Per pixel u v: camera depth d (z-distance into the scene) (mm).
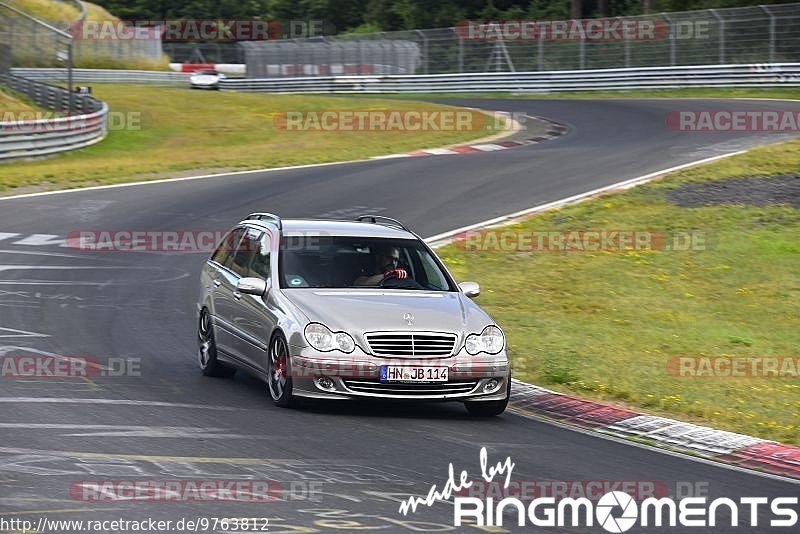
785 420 36938
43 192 91812
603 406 36844
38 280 59250
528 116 156000
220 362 39875
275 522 21953
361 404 35938
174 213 83188
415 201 88125
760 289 65562
